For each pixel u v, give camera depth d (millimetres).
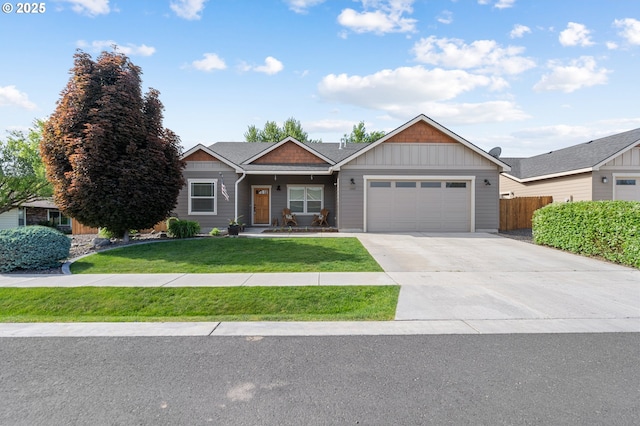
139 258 9453
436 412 2732
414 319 5020
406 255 9906
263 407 2824
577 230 10164
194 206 16750
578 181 17203
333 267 8328
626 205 8758
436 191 15602
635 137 16484
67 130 10836
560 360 3670
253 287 6586
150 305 5934
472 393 3018
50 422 2641
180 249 10695
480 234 14742
